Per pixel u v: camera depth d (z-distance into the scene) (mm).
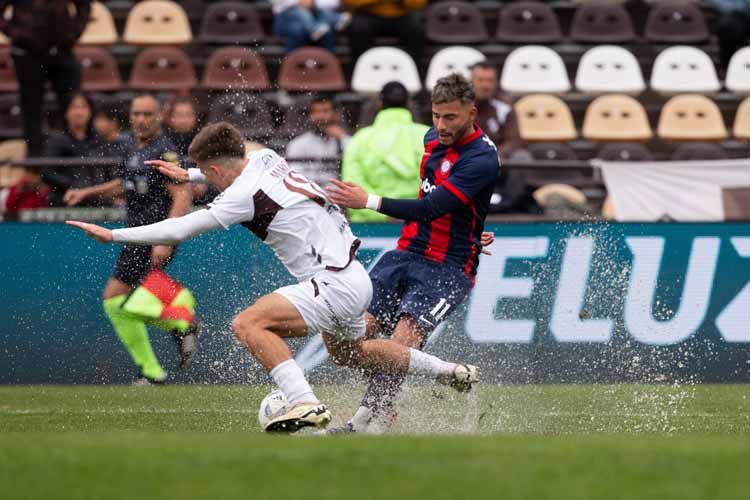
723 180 35000
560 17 53781
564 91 49438
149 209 32375
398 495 12266
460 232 22391
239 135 19750
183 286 32406
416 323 22109
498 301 33500
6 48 48938
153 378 32438
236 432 21750
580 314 31469
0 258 33344
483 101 37312
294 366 19500
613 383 33469
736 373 33719
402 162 32062
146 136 32281
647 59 52438
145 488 12695
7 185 37281
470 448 15445
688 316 33688
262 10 52438
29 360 33219
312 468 13828
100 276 33125
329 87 46688
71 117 36844
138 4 51281
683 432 23031
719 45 51469
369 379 22047
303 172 34906
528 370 33344
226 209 19203
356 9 47219
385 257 23016
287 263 19891
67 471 13680
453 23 51312
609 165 35250
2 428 23672
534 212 35938
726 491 12633
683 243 33688
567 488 12695
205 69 49688
